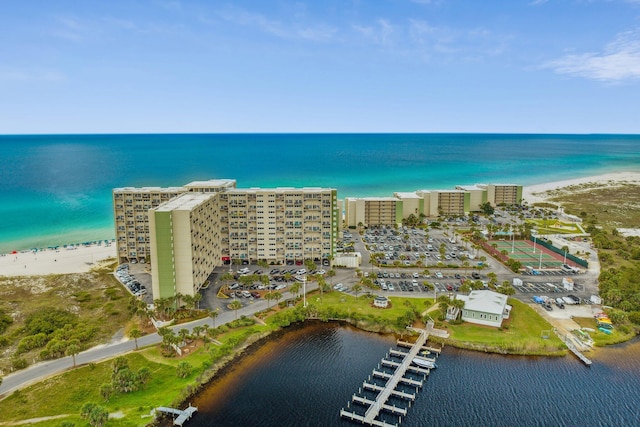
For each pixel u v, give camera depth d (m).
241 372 132.88
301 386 126.25
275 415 113.31
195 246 177.50
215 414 113.12
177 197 199.25
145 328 156.38
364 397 121.19
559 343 146.50
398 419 112.19
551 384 126.69
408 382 126.88
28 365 131.88
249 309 172.12
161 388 121.38
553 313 168.75
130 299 170.62
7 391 118.75
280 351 145.50
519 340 147.12
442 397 121.00
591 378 129.50
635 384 126.62
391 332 158.00
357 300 181.00
